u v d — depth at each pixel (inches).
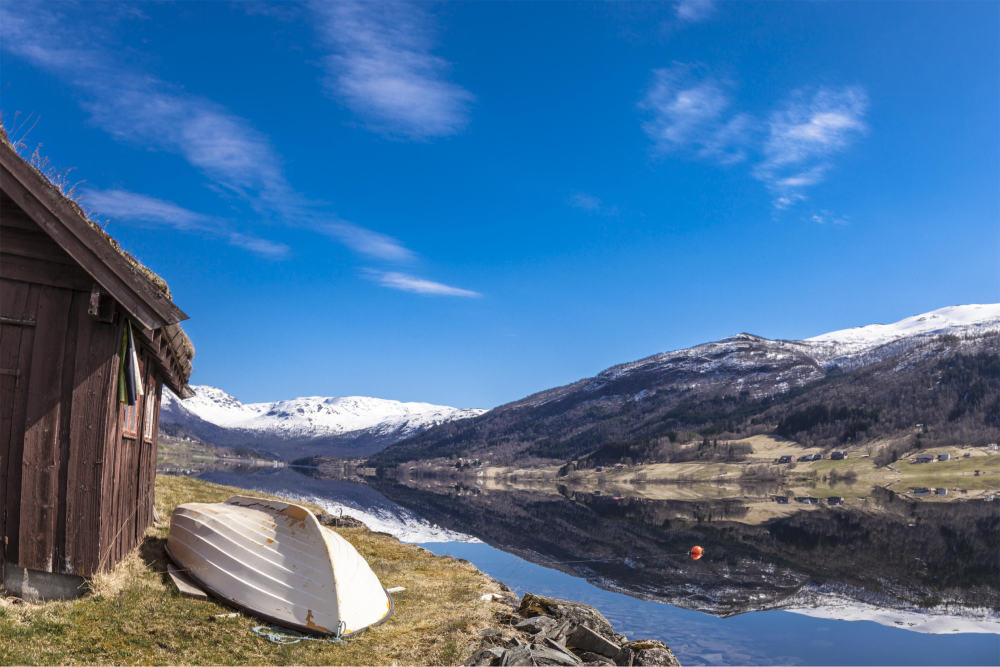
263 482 2952.8
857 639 668.1
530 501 3036.4
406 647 361.7
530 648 374.9
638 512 2417.6
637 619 715.4
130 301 333.1
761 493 4084.6
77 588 341.7
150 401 477.4
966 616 791.7
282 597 370.0
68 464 337.1
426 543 1226.6
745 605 815.7
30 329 338.0
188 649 317.1
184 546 412.2
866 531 1756.9
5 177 322.7
